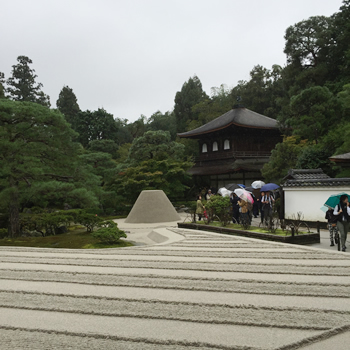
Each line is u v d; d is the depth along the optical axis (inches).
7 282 264.2
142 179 1237.7
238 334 159.8
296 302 201.5
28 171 559.8
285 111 1314.0
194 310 191.8
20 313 195.8
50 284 255.4
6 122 598.9
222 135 1567.4
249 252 364.8
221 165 1537.9
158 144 1441.9
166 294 222.4
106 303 208.1
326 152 898.7
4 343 156.3
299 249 377.4
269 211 562.3
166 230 596.7
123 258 350.6
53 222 629.0
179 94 2669.8
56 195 577.6
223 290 227.1
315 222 585.3
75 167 649.0
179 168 1259.8
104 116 2262.6
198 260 327.3
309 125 1058.1
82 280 264.2
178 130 2576.3
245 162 1454.2
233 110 1651.1
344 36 1467.8
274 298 209.6
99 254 382.9
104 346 150.9
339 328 163.0
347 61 1440.7
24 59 2213.3
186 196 1579.7
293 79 1706.4
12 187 564.4
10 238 564.4
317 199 585.6
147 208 824.3
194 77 2819.9
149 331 165.6
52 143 609.0
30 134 589.3
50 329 170.9
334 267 286.5
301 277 255.9
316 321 172.9
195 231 565.0
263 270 280.4
